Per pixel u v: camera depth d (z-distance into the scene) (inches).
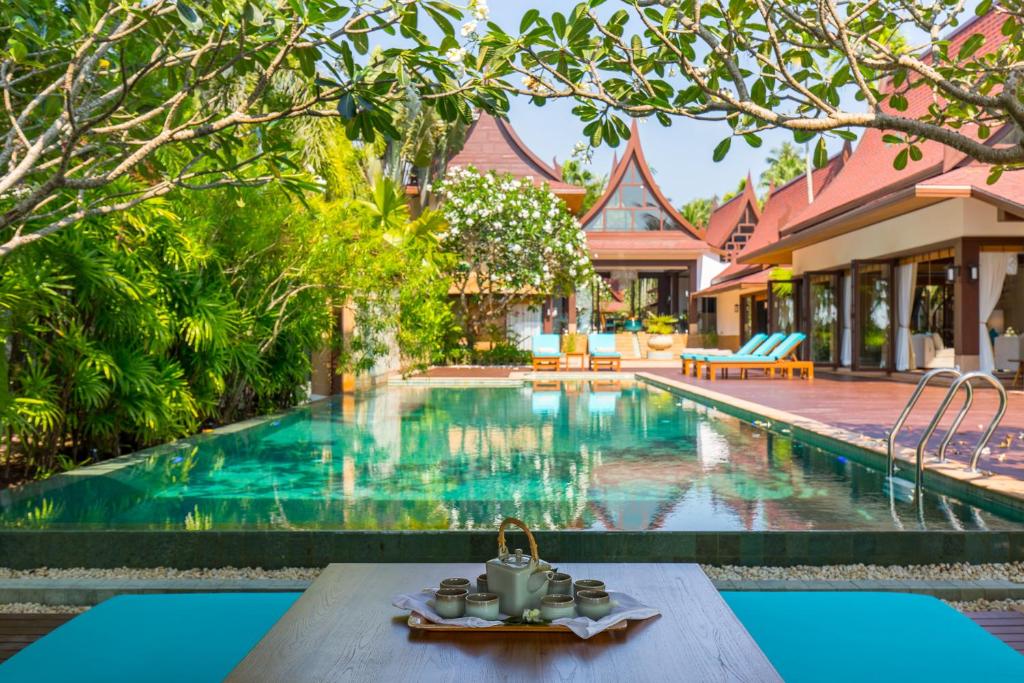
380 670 69.6
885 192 671.8
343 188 643.5
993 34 596.1
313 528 166.9
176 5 115.7
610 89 162.7
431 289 530.0
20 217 132.0
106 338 275.3
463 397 556.1
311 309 438.9
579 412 448.1
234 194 163.6
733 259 1437.0
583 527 169.3
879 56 155.8
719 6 155.6
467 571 100.7
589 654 73.1
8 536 163.8
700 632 78.9
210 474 245.4
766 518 179.0
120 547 163.8
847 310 768.9
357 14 123.6
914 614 102.8
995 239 545.0
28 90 183.0
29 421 230.4
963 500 201.2
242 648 92.7
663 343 1146.7
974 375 203.8
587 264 927.7
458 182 892.0
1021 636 122.3
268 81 128.6
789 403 441.7
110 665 87.6
